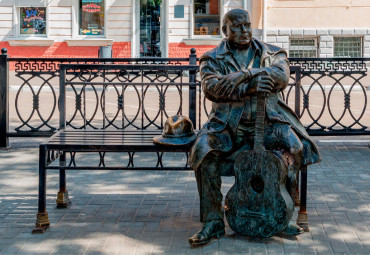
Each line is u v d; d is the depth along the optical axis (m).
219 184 4.76
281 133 4.68
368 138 9.47
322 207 5.68
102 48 19.23
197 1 21.23
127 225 5.18
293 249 4.58
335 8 20.75
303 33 20.70
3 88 8.44
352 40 20.94
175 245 4.68
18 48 21.36
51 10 21.28
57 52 21.39
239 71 4.56
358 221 5.26
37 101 8.43
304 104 8.37
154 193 6.21
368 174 6.96
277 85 4.59
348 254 4.49
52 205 5.75
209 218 4.78
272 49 4.83
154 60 8.15
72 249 4.62
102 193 6.20
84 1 21.28
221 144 4.68
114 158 7.87
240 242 4.72
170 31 21.19
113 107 13.34
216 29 21.41
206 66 4.80
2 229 5.07
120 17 21.28
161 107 7.60
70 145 4.91
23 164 7.56
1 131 8.47
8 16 21.30
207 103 13.59
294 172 4.69
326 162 7.58
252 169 4.56
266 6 20.66
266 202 4.54
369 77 18.94
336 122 8.40
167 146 4.86
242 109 4.72
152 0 21.34
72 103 14.02
